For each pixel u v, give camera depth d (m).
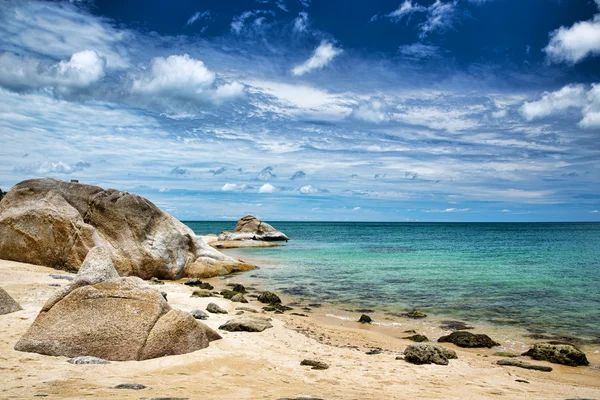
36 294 13.50
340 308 18.09
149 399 5.41
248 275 27.88
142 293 9.28
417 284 24.36
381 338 13.41
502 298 20.20
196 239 28.41
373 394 7.25
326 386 7.66
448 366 10.29
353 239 76.56
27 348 8.09
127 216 23.23
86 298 8.91
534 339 13.55
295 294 21.30
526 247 54.97
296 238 81.06
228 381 7.36
